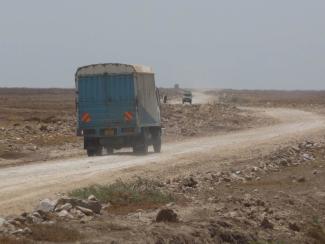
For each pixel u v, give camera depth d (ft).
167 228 111.86
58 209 118.11
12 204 132.67
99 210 122.62
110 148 278.87
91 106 270.87
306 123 530.68
